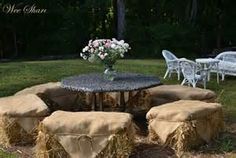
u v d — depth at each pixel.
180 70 9.03
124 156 4.27
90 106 6.30
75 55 16.44
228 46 18.61
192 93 5.69
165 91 5.86
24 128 4.80
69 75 9.64
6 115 4.77
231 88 8.21
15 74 9.78
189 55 17.27
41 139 4.36
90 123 4.31
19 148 4.73
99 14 18.05
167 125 4.63
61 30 17.41
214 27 18.48
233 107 6.59
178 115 4.56
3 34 16.80
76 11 17.73
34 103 5.01
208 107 4.84
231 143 4.82
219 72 9.10
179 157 4.41
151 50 17.06
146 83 5.51
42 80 9.10
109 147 4.24
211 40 18.39
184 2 18.52
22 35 17.14
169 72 9.41
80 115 4.53
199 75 8.12
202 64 8.77
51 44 17.16
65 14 17.45
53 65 11.22
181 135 4.51
